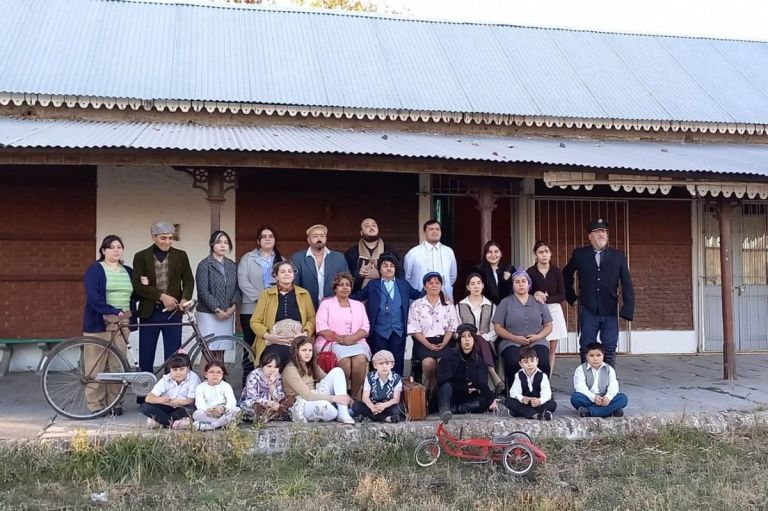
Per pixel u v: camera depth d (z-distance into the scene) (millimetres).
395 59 11391
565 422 6297
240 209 9977
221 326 6969
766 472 5516
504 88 10961
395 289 6926
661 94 11477
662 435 6293
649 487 5254
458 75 11156
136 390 6180
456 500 4895
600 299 7406
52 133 7746
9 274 9352
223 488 5145
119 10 11656
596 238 7398
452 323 6867
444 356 6484
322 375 6348
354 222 10289
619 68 12242
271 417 6055
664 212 11328
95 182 9609
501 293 7387
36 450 5383
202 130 8625
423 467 5621
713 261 11492
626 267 7438
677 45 13500
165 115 9500
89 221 9578
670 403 7176
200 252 9852
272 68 10562
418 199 10531
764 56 13523
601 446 6176
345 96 10039
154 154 7133
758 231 11617
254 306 7070
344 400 6102
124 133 7957
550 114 10328
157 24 11398
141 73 9852
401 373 6988
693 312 11352
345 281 6547
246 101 9508
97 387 6312
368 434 5871
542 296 7008
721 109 11164
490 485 5203
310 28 12062
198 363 7285
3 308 9312
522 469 5523
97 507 4793
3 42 9922
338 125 9938
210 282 6898
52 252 9469
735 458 5945
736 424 6605
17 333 9336
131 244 9664
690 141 10984
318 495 4957
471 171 7793
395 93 10320
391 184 10445
